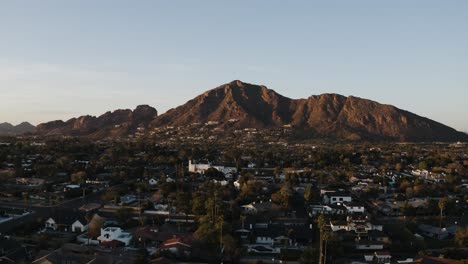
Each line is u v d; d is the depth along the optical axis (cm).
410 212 14675
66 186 18688
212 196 15500
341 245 10450
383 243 10950
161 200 16125
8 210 14288
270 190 18238
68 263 9144
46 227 12375
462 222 13738
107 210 14725
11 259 9238
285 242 11250
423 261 9400
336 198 16338
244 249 10431
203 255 9981
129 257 9831
